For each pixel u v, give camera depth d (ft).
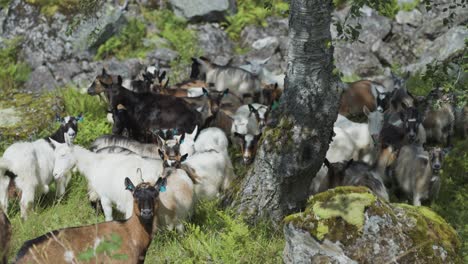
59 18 67.77
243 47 72.23
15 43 66.85
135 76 67.10
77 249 28.68
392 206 30.60
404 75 68.03
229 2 73.92
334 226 29.50
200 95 56.34
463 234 37.19
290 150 37.40
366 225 29.32
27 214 39.34
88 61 67.36
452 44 68.80
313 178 39.93
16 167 39.34
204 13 72.69
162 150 40.83
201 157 41.11
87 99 59.06
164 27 71.46
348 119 55.67
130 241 29.84
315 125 37.14
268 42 71.46
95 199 40.19
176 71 68.23
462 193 45.60
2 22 68.03
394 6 74.49
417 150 43.27
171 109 51.93
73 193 41.86
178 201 36.35
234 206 38.81
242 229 33.99
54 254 28.12
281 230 37.55
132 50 69.05
